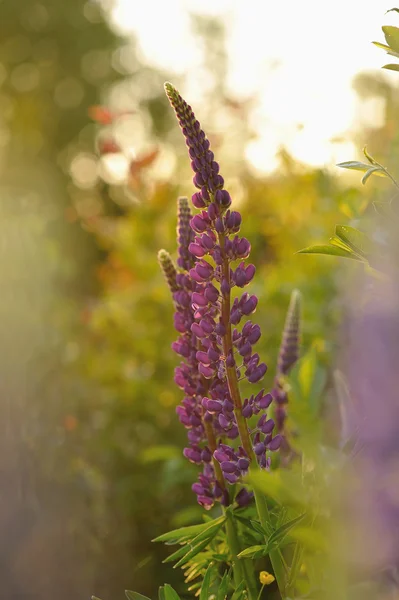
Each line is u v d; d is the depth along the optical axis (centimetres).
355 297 115
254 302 143
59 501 330
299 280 372
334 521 108
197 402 166
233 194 436
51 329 417
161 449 314
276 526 136
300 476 133
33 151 2295
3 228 394
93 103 2694
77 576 305
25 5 2655
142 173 454
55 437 360
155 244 461
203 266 143
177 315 167
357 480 101
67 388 406
